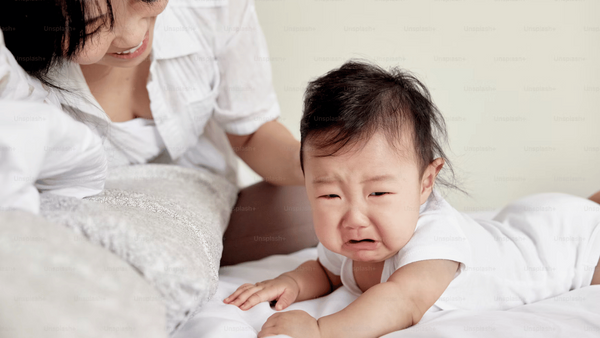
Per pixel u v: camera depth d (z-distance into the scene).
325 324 0.75
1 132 0.51
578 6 2.00
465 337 0.68
